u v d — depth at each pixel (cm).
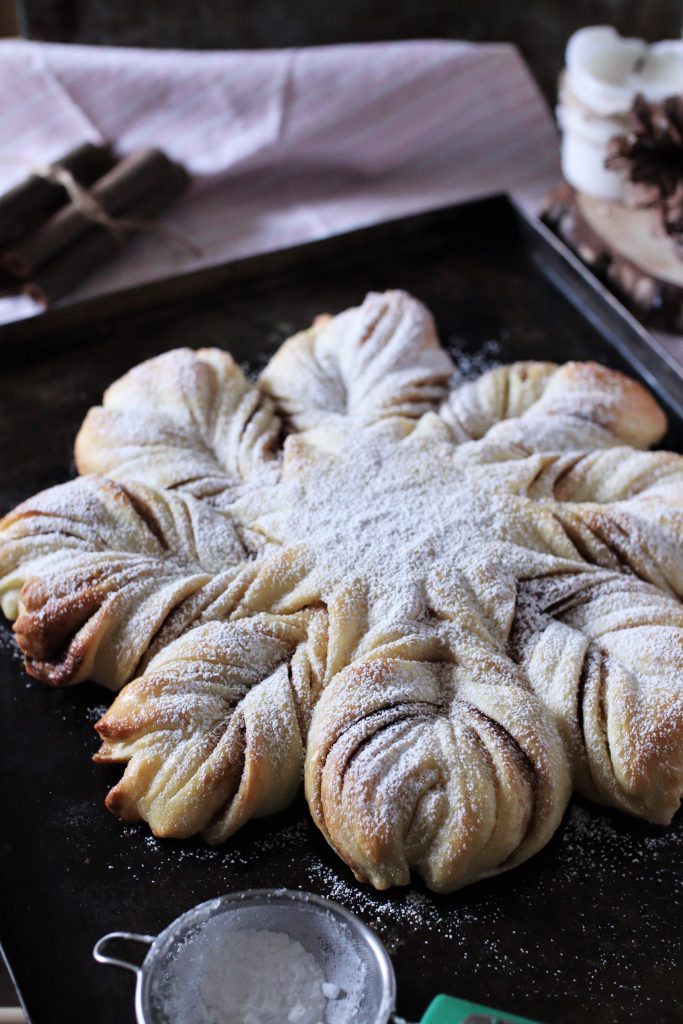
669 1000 55
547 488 68
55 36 102
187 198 93
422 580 63
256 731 58
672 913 57
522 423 71
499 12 105
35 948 56
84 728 63
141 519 66
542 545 65
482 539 65
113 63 92
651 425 73
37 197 85
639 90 85
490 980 55
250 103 93
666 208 81
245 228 91
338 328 77
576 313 82
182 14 102
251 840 59
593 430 71
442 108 94
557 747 59
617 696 59
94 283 86
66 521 65
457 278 85
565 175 89
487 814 56
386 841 55
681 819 60
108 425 71
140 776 58
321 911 54
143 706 59
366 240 86
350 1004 52
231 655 61
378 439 69
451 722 58
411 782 56
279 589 63
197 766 58
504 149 96
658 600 63
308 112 93
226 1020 52
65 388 77
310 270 85
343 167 95
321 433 70
